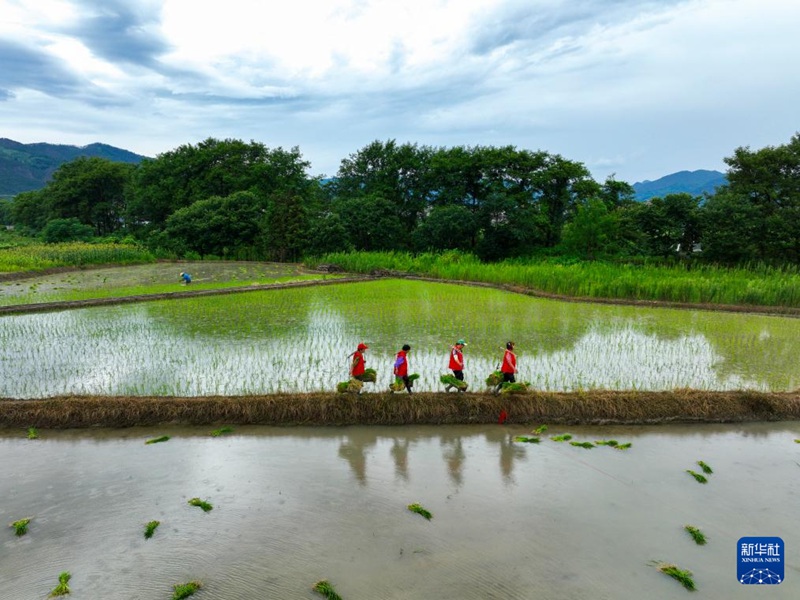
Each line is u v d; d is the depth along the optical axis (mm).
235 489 8953
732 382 14125
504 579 6715
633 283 28281
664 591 6547
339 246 54156
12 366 14859
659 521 8109
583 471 9766
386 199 63969
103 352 16281
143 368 14727
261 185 70375
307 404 11977
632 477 9555
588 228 51125
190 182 67688
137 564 6980
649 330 20156
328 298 27891
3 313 22375
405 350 12188
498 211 55156
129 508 8336
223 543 7430
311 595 6402
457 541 7512
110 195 85812
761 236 42188
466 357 15969
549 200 61938
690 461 10281
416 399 12219
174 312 23109
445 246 57438
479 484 9219
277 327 19938
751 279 29906
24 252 45094
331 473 9586
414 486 9125
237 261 56375
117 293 28016
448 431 11586
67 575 6723
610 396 12516
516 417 12055
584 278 30375
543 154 59250
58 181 88750
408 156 66562
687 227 48344
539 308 25078
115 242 62781
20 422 11539
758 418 12367
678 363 15734
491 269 37406
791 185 44938
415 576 6754
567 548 7387
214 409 11859
